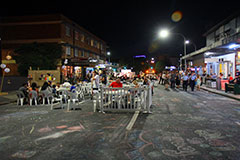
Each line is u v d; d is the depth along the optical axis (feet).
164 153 13.39
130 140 15.97
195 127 19.70
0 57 107.65
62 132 18.33
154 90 62.18
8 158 12.85
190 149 14.07
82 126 20.33
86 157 12.83
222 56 87.56
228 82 57.16
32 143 15.52
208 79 73.72
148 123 21.31
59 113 27.53
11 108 32.83
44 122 22.29
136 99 30.86
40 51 90.07
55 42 104.37
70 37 114.83
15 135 17.61
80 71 109.29
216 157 12.74
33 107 33.40
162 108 30.53
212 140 15.92
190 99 40.93
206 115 25.32
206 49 75.56
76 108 31.30
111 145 14.90
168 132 18.07
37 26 105.29
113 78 55.77
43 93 36.65
